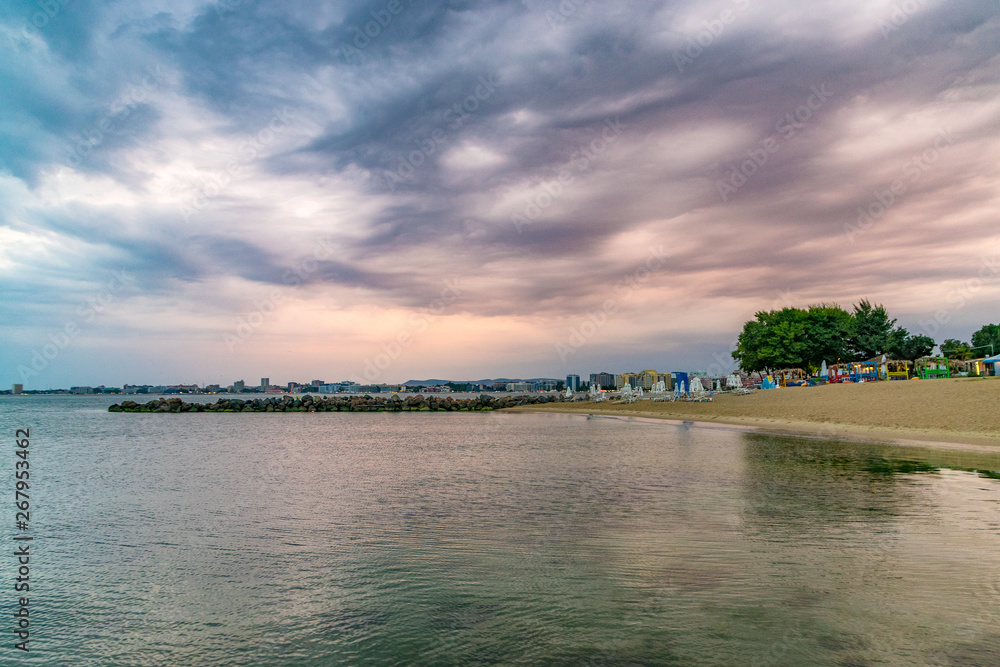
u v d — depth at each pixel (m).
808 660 7.64
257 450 38.69
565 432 50.00
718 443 35.56
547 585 10.77
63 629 9.60
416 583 11.16
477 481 23.19
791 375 89.38
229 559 13.13
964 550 12.16
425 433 53.12
